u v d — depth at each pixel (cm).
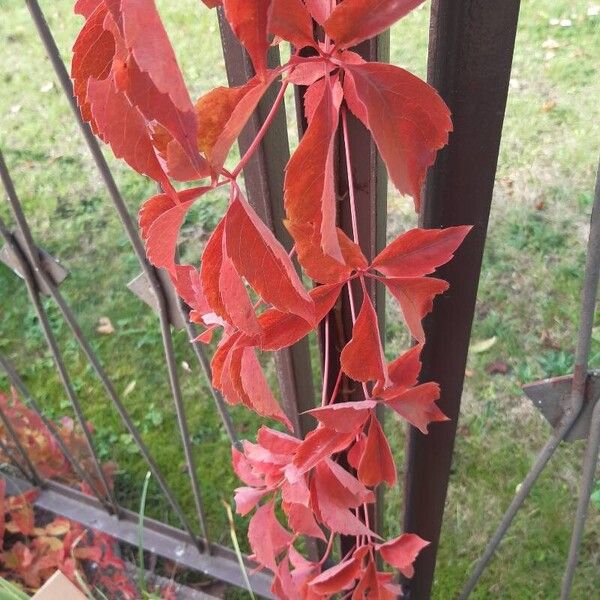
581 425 66
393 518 152
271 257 34
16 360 196
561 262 190
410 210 204
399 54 200
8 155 246
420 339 47
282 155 58
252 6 26
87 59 33
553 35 236
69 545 134
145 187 231
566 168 205
